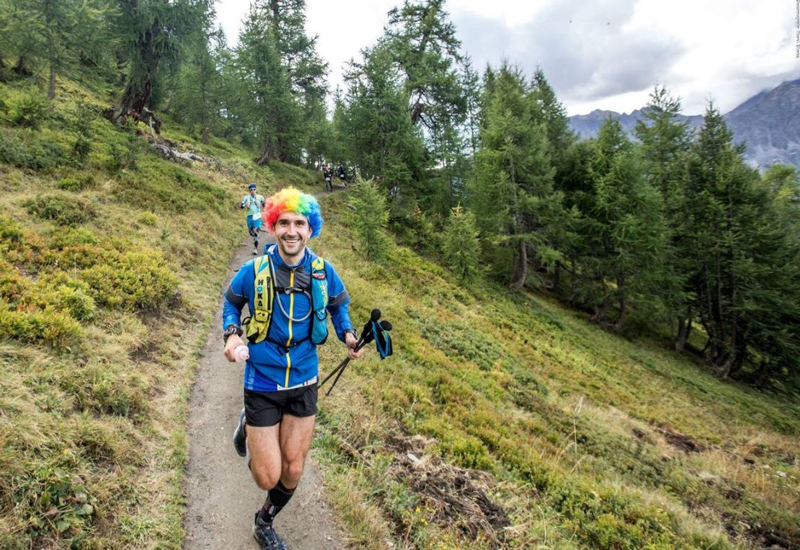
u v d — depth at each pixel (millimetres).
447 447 5770
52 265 6594
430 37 32438
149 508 3109
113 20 18484
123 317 5879
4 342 4223
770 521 7395
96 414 3869
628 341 27875
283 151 36500
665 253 27672
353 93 27828
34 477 2869
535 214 25703
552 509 5402
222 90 35312
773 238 26469
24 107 13734
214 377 5551
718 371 28141
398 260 20797
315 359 2613
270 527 2945
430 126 33656
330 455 4348
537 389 12133
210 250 11164
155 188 13117
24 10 16359
